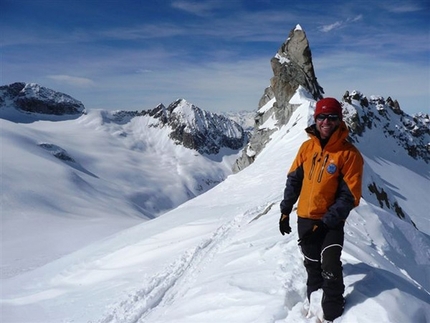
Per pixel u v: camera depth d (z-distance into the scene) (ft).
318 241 13.51
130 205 427.74
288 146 93.91
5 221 217.15
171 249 35.27
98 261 39.99
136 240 46.62
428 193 160.86
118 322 21.53
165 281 25.90
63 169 447.01
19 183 345.92
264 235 26.40
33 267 92.68
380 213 29.35
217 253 27.94
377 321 11.78
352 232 23.68
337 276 12.48
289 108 140.15
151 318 20.47
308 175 13.26
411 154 206.80
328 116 12.44
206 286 18.94
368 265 15.93
